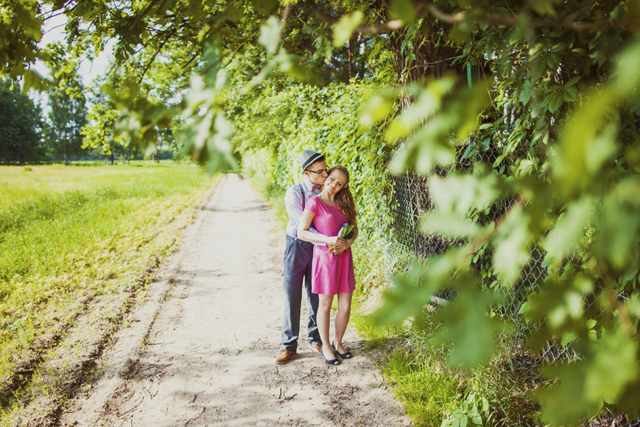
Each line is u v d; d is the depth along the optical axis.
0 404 3.27
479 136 2.97
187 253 8.16
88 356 3.96
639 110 0.72
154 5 1.81
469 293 0.43
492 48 2.21
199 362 3.89
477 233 0.47
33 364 3.81
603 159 0.36
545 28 1.79
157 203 15.72
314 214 3.59
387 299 0.45
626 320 0.52
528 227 0.45
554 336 0.53
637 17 0.48
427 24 3.08
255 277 6.50
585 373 0.46
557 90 1.92
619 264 0.38
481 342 0.40
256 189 20.64
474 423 2.71
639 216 0.37
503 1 1.52
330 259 3.60
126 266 6.94
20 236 9.12
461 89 0.44
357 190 5.74
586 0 1.21
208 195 18.84
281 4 1.13
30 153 81.56
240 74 9.91
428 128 0.45
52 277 6.36
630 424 2.02
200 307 5.29
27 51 1.80
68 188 22.19
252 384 3.51
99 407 3.25
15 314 4.96
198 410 3.20
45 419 3.07
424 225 0.49
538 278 2.37
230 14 1.01
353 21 0.92
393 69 4.46
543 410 0.45
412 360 3.52
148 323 4.76
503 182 0.46
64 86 5.24
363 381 3.47
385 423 2.98
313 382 3.50
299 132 8.77
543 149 2.20
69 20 3.15
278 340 4.29
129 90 0.97
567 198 0.43
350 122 5.34
